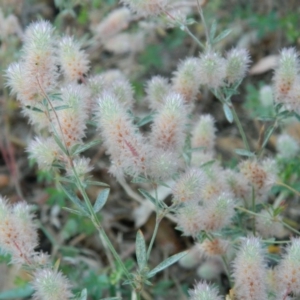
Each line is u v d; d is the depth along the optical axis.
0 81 0.46
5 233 0.27
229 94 0.31
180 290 0.39
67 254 0.41
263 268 0.27
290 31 0.47
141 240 0.28
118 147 0.27
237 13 0.50
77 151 0.27
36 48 0.27
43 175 0.41
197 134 0.33
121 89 0.30
